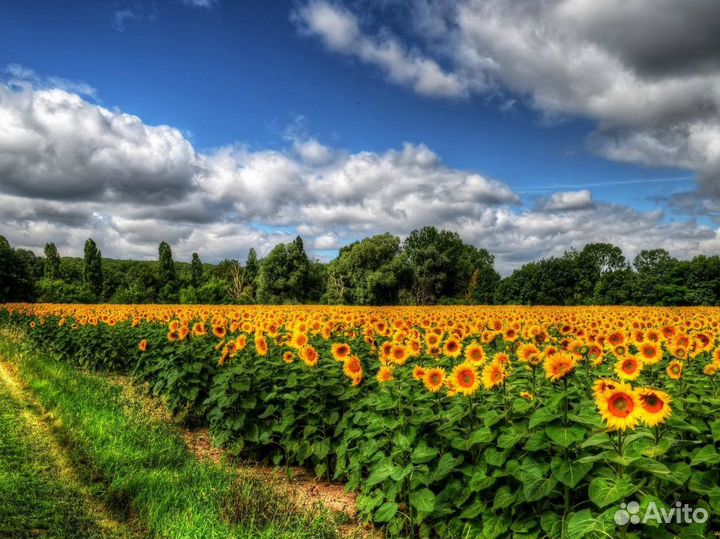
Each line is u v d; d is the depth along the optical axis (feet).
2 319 88.02
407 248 327.47
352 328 35.45
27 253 316.60
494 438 15.23
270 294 260.62
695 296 179.73
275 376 25.63
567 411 13.75
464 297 314.35
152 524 17.01
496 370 16.25
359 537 17.02
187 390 29.96
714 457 12.60
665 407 11.53
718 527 13.19
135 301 203.82
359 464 19.58
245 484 19.45
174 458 23.54
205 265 385.09
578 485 13.25
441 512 15.42
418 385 20.15
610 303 196.24
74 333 54.03
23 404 31.91
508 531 13.93
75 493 19.54
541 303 235.61
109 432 25.75
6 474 20.43
